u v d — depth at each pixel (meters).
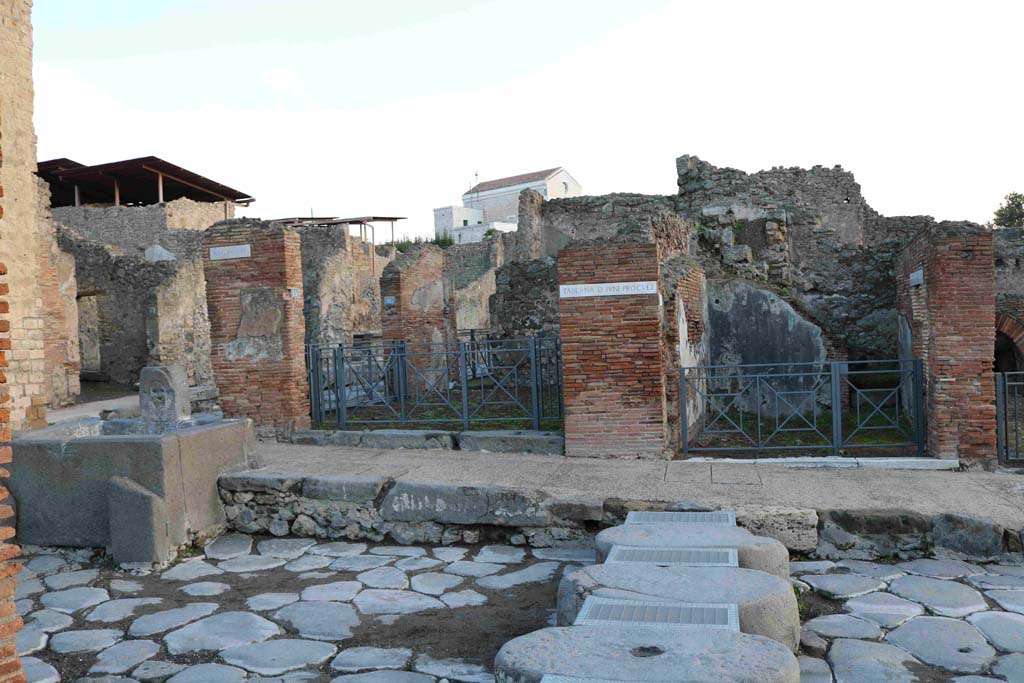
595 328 9.12
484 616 5.49
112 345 22.23
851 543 6.44
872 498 6.94
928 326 9.36
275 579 6.45
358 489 7.52
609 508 6.95
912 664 4.38
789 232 15.62
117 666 4.77
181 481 7.17
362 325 27.53
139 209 29.36
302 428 11.14
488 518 7.19
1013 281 17.30
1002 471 8.77
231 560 7.01
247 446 8.29
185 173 30.97
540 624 5.31
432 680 4.47
